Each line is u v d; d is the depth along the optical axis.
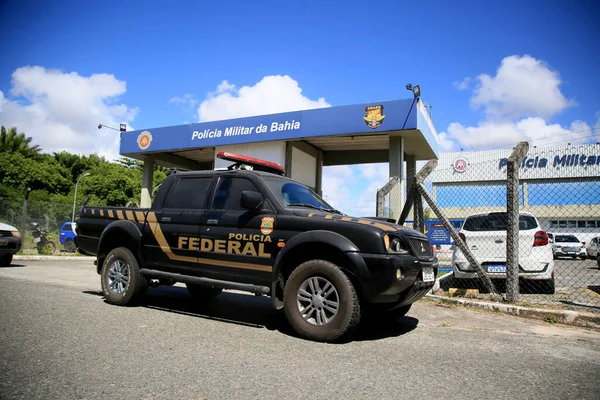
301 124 15.12
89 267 12.10
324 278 4.18
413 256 4.41
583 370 3.47
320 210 5.12
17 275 9.14
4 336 3.79
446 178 10.60
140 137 19.11
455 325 5.31
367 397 2.69
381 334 4.64
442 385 2.98
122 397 2.54
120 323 4.52
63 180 54.12
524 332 5.01
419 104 13.51
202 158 21.56
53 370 2.97
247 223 4.84
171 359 3.33
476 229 8.08
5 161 50.34
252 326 4.72
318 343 4.06
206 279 5.01
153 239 5.52
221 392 2.68
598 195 12.60
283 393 2.70
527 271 7.52
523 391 2.91
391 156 14.22
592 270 16.52
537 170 36.34
